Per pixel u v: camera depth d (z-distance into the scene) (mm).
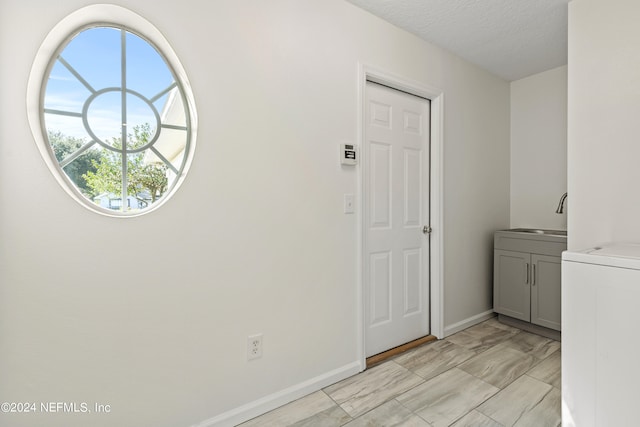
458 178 2680
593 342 1283
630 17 1691
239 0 1507
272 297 1638
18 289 1070
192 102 1395
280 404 1655
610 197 1780
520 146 3131
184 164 1421
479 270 2883
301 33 1716
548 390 1769
